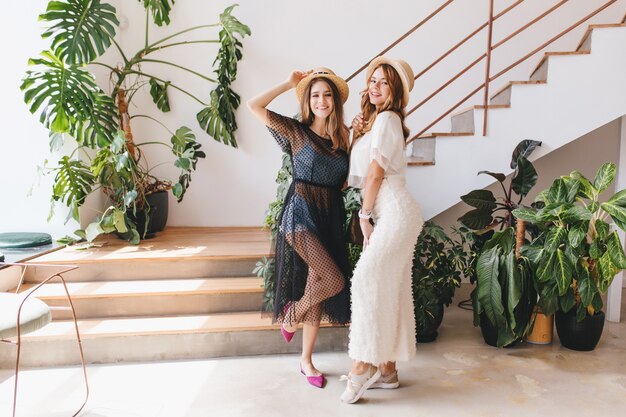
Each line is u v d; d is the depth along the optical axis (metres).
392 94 2.61
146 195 4.27
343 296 2.80
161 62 4.39
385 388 2.84
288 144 2.79
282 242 2.82
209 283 3.56
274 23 4.71
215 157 4.86
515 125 3.68
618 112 3.58
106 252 3.81
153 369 3.05
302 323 3.10
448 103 4.75
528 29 4.65
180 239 4.29
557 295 3.20
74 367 3.07
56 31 3.59
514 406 2.66
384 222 2.60
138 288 3.45
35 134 4.04
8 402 2.66
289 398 2.73
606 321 3.91
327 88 2.69
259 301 3.47
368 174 2.60
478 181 3.76
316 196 2.77
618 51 3.54
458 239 4.79
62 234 4.15
